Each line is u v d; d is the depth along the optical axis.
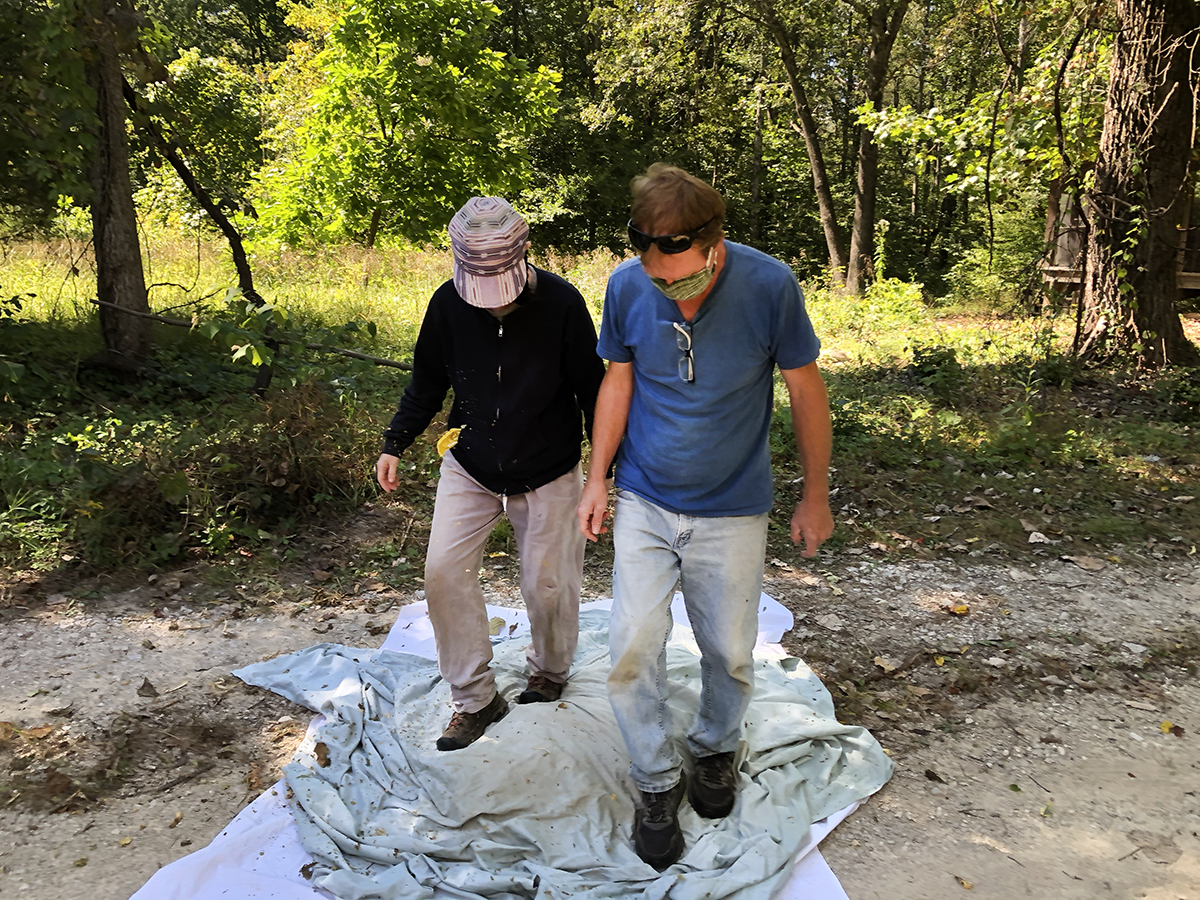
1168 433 6.99
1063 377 8.39
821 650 3.67
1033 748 3.05
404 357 8.34
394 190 14.08
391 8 13.12
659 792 2.37
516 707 2.80
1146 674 3.60
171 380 6.58
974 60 16.98
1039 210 15.05
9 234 7.64
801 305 2.16
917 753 2.99
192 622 3.69
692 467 2.21
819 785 2.72
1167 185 8.58
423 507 4.99
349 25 13.17
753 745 2.80
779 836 2.43
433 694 3.00
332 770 2.68
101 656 3.38
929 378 8.49
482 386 2.51
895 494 5.55
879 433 6.79
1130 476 6.08
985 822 2.64
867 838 2.55
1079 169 9.43
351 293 11.74
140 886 2.26
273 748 2.88
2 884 2.24
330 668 3.29
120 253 6.62
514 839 2.41
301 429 4.96
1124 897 2.36
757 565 2.32
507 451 2.55
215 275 12.26
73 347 6.98
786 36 18.98
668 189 1.95
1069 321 10.80
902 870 2.42
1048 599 4.25
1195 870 2.47
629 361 2.33
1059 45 9.58
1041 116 9.55
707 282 2.06
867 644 3.75
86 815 2.52
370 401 6.49
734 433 2.21
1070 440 6.59
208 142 9.05
